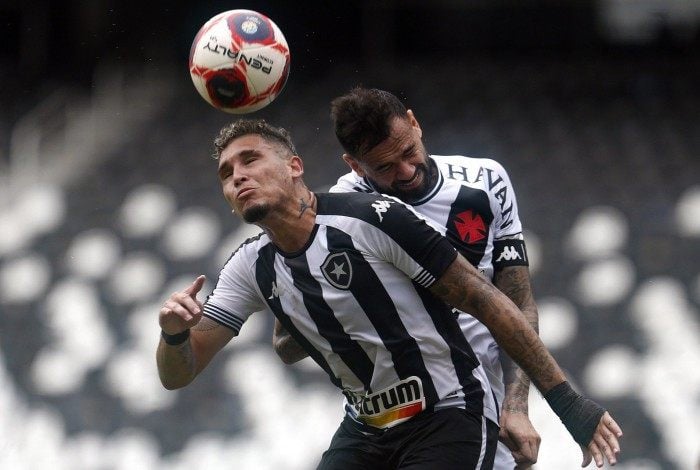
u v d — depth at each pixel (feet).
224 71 44.86
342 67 219.82
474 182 48.29
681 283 155.43
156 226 178.09
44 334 159.22
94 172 193.36
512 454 47.26
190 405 142.82
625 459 129.29
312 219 42.93
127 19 220.02
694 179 179.42
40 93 214.48
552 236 167.22
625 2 221.66
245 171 42.39
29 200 188.14
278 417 138.62
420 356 43.04
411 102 208.44
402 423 43.88
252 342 147.64
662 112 203.00
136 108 211.61
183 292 42.55
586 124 199.52
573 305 152.66
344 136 45.27
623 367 141.18
